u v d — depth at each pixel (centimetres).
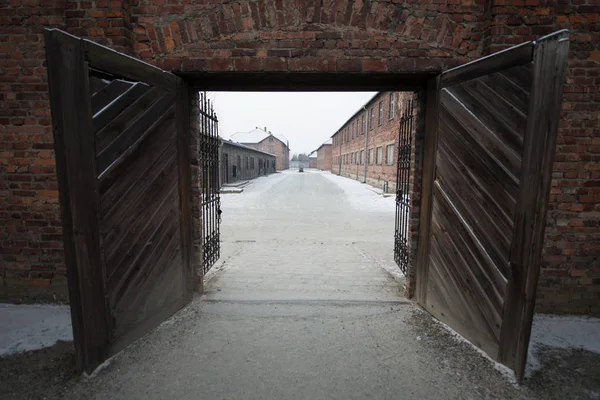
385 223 897
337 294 359
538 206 200
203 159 389
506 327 225
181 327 285
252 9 287
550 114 191
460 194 266
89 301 217
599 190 298
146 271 269
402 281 408
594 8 282
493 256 235
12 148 310
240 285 388
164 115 281
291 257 535
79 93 202
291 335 274
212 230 438
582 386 215
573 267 309
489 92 233
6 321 296
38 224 320
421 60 290
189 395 203
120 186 238
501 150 226
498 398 204
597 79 288
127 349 250
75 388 209
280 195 1620
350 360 240
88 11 283
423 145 327
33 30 296
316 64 290
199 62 291
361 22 288
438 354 247
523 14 276
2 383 213
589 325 296
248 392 206
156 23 291
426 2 286
